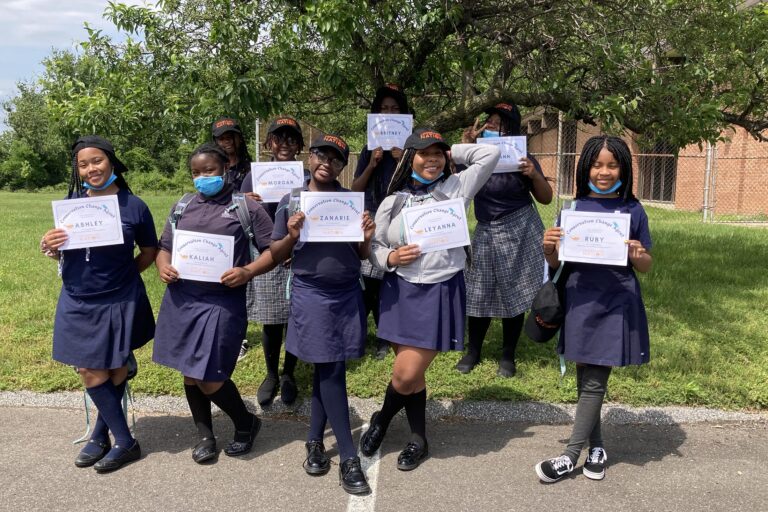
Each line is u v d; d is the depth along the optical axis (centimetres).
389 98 469
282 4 529
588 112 553
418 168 336
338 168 332
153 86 533
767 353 504
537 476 336
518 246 461
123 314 342
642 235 327
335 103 695
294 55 531
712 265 823
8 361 482
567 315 335
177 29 546
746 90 584
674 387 437
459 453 365
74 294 336
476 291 468
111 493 319
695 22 575
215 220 339
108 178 338
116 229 330
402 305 331
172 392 438
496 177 459
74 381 450
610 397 430
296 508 306
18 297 663
